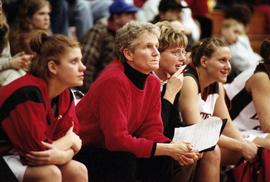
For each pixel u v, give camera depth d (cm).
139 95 625
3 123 559
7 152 575
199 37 1210
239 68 1099
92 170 620
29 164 563
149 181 644
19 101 555
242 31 1132
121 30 631
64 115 590
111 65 636
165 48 694
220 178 746
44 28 869
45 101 569
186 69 717
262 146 748
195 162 671
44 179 557
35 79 571
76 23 1179
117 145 605
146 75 627
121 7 1020
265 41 781
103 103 609
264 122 767
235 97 805
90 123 628
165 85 686
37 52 598
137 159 637
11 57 769
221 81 717
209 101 736
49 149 563
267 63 779
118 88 608
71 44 574
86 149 628
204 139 646
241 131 798
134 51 618
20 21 858
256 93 775
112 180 612
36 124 555
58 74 573
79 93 736
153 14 1171
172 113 673
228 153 734
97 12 1223
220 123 655
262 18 1439
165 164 641
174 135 657
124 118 610
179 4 966
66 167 577
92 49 1013
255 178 725
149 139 640
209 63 713
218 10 1424
